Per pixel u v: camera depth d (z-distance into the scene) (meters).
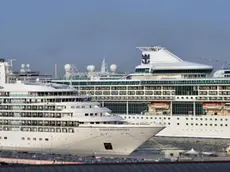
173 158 186.62
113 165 134.00
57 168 130.38
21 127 198.75
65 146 195.75
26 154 183.38
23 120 198.50
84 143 194.88
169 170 135.25
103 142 194.50
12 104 199.62
